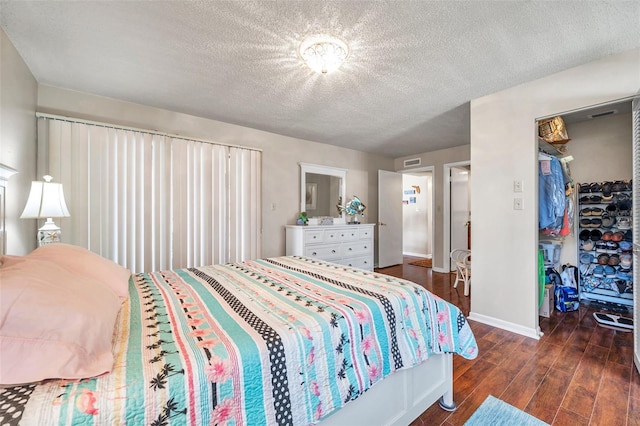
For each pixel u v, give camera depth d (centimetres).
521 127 245
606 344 223
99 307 95
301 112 311
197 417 77
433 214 514
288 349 97
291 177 418
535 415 147
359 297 138
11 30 172
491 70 220
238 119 335
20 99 202
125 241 278
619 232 296
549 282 307
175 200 307
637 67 191
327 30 171
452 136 410
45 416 63
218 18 161
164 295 144
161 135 299
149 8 153
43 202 186
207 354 86
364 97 269
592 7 152
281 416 91
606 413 147
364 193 525
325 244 409
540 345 223
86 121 259
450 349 149
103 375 75
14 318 74
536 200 240
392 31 172
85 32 174
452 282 429
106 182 270
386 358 124
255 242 371
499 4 150
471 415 148
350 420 115
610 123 306
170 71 222
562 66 215
